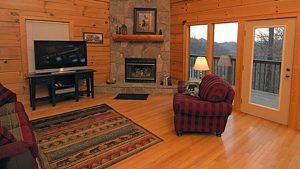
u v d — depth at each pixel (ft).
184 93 13.02
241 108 14.17
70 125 11.62
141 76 20.56
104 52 19.58
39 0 15.25
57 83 15.88
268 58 12.69
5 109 9.12
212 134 10.59
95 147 9.25
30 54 15.33
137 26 19.53
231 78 17.25
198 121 10.18
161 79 20.30
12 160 4.80
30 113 13.66
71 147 9.16
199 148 9.21
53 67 15.52
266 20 12.31
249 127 11.49
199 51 17.95
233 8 13.97
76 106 15.19
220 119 10.14
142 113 13.73
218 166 7.86
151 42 19.85
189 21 17.49
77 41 16.60
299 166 7.81
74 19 17.24
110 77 20.27
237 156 8.54
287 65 11.53
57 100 16.46
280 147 9.24
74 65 16.65
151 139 10.02
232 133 10.72
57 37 16.52
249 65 13.44
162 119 12.67
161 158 8.43
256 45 13.09
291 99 11.44
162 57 20.08
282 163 8.02
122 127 11.30
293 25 11.12
